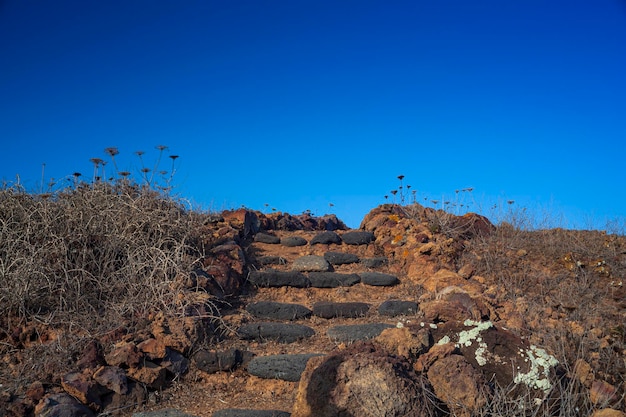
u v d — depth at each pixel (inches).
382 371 163.5
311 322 241.4
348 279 273.7
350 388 160.2
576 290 250.4
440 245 286.0
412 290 265.9
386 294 266.1
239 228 318.3
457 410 166.4
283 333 225.9
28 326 211.6
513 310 229.9
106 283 235.5
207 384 199.3
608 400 173.3
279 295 264.4
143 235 262.2
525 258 283.3
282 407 185.5
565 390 171.8
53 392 180.7
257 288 267.7
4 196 260.5
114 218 261.0
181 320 214.8
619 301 244.7
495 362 182.5
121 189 290.0
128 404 184.1
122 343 201.5
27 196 264.8
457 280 259.4
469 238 308.7
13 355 200.1
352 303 250.7
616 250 287.9
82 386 180.2
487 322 194.1
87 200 267.9
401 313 244.4
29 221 246.1
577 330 213.2
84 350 197.5
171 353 203.0
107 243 251.4
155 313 221.5
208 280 246.2
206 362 203.3
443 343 190.5
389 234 317.4
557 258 281.0
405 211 341.7
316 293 267.9
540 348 188.2
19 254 233.0
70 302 224.7
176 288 234.1
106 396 184.2
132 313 219.9
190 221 280.7
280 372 198.7
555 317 229.3
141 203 279.0
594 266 270.1
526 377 175.0
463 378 169.9
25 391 180.1
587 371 184.5
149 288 232.8
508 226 318.7
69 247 246.7
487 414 165.3
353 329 225.1
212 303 232.1
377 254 306.5
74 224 255.4
